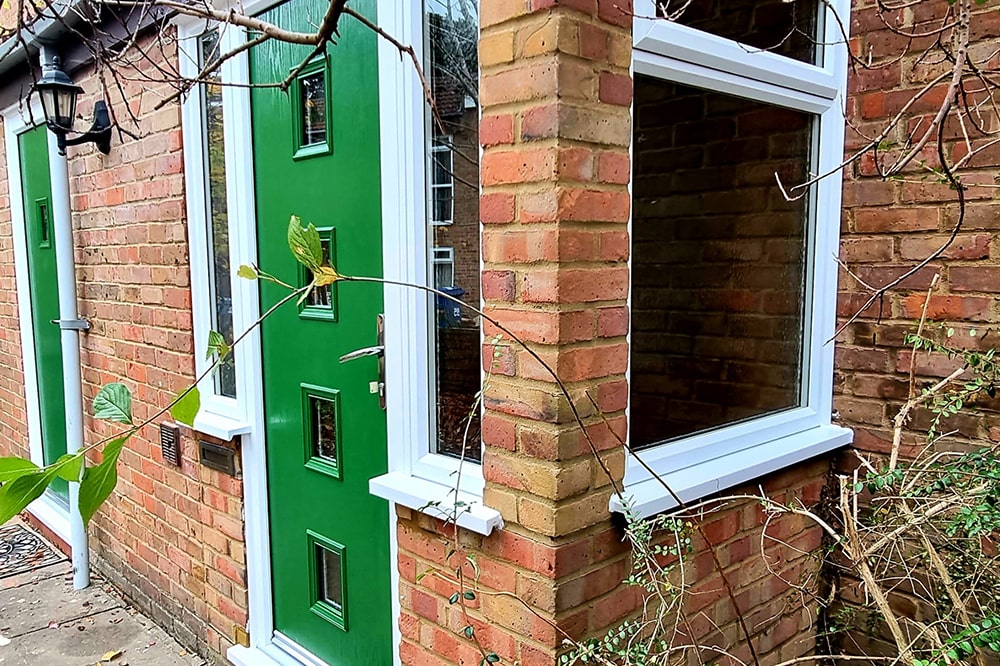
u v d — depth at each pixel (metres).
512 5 1.56
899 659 1.63
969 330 2.12
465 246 1.93
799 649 2.38
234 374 2.81
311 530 2.52
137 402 3.28
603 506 1.72
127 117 3.09
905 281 2.24
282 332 2.53
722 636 2.11
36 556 4.16
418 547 2.00
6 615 3.43
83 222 3.52
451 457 2.01
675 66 1.83
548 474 1.61
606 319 1.67
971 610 2.01
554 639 1.65
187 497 3.03
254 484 2.70
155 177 2.96
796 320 2.43
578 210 1.56
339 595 2.45
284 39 1.49
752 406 2.40
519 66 1.56
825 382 2.44
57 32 3.17
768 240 2.45
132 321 3.24
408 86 1.95
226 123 2.60
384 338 2.12
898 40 2.20
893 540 1.89
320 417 2.44
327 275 1.27
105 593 3.65
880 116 2.26
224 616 2.89
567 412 1.60
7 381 4.82
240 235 2.61
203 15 1.59
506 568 1.75
